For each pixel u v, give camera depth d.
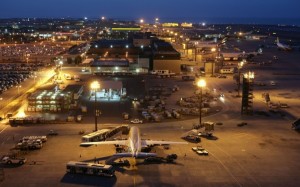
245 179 75.12
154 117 121.12
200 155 88.38
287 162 84.62
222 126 115.06
